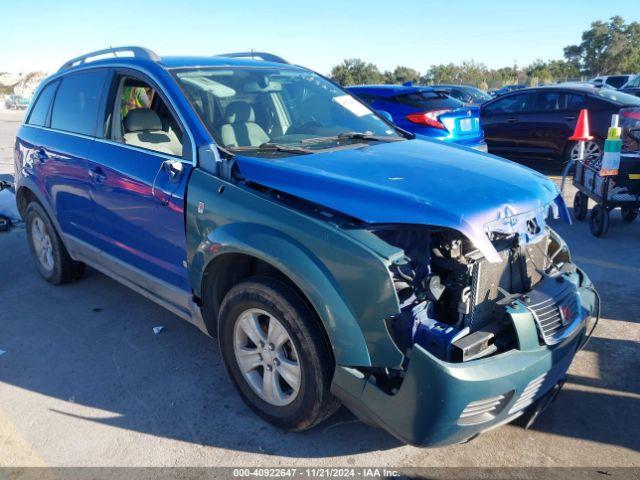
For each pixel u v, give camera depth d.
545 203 2.98
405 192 2.69
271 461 2.93
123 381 3.69
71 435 3.16
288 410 3.02
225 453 2.99
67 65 5.04
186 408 3.39
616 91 10.55
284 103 4.12
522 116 11.20
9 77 95.62
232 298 3.11
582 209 7.41
